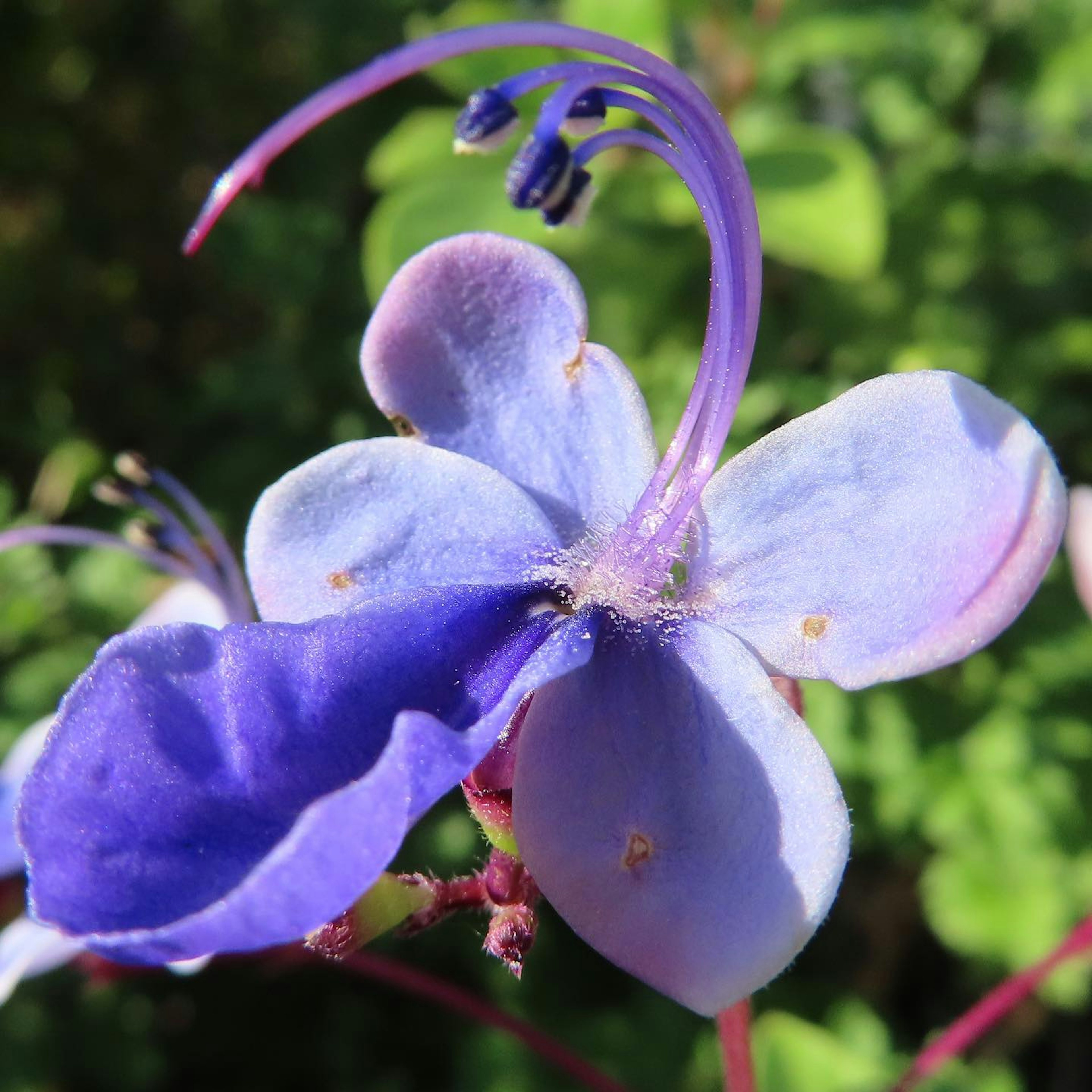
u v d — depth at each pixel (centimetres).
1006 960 13
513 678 6
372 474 7
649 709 6
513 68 12
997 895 13
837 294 14
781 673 6
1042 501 6
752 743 6
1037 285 15
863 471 6
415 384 7
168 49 22
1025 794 13
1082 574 9
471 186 11
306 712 6
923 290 14
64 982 15
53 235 21
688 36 14
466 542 7
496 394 7
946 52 14
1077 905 13
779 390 13
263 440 18
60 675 15
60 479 18
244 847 6
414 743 6
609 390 7
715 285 7
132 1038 15
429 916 7
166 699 6
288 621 7
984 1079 13
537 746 6
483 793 7
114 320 21
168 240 22
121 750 6
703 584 6
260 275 18
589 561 7
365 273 17
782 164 11
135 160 22
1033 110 15
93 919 6
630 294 13
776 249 11
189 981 16
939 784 13
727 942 6
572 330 7
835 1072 10
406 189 12
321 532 7
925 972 17
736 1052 8
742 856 6
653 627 6
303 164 20
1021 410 14
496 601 6
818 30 13
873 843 14
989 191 14
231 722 6
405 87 19
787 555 6
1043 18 14
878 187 13
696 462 7
